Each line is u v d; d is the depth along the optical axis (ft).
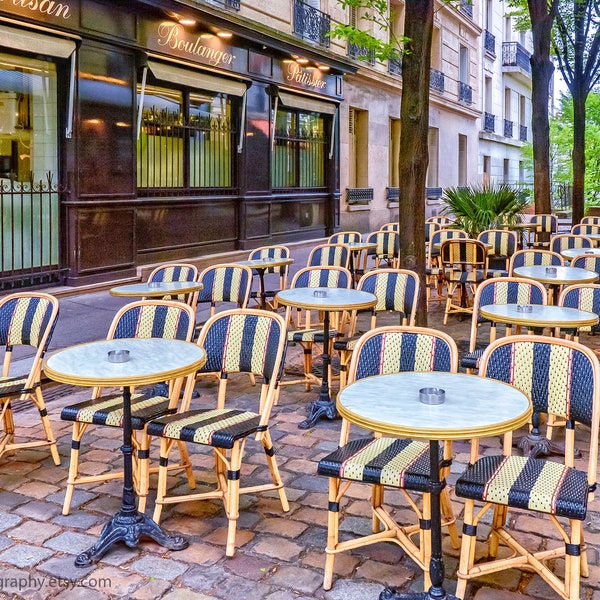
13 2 27.58
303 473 15.34
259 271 27.71
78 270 31.73
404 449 11.76
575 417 11.67
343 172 58.08
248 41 42.52
